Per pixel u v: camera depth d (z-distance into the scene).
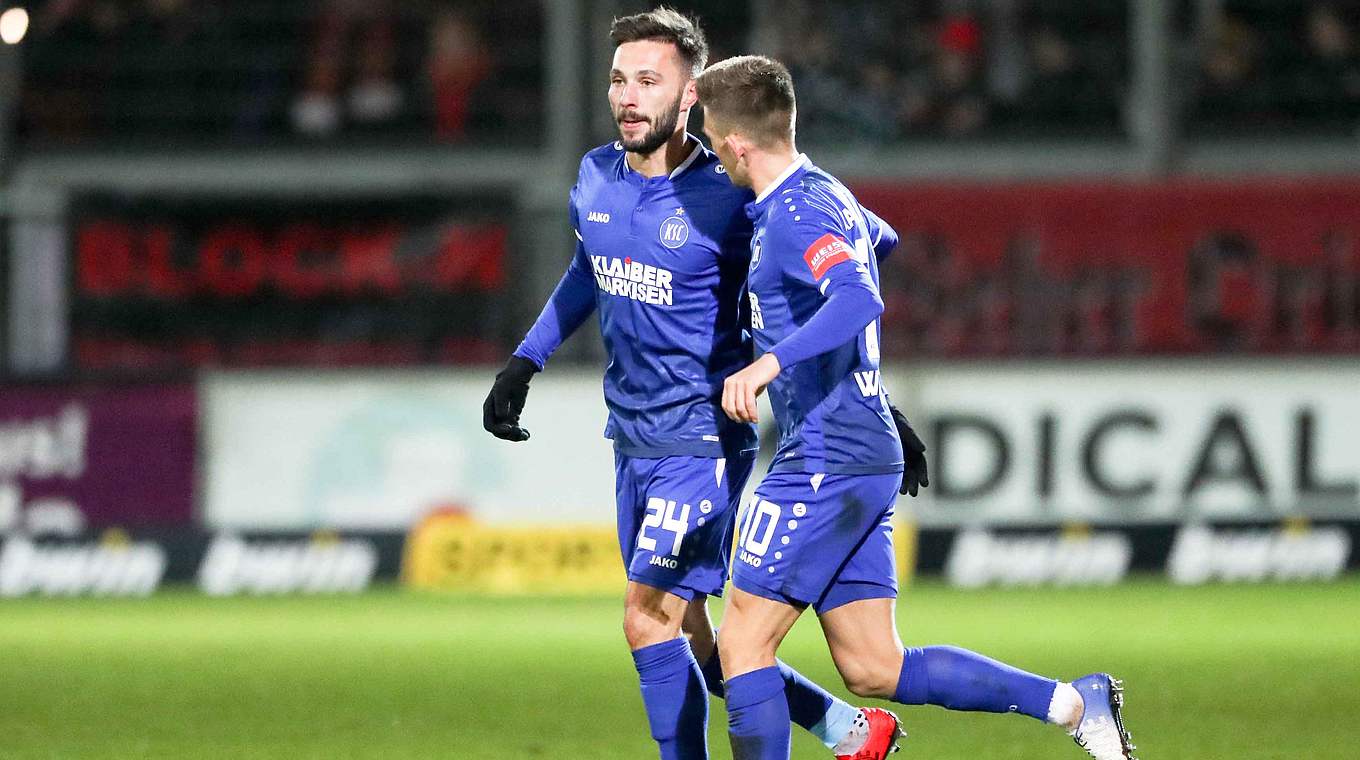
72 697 28.36
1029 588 45.97
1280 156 55.50
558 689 29.19
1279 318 50.59
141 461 48.53
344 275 54.66
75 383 48.62
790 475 17.58
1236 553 47.12
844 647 17.98
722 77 17.70
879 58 61.72
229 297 54.78
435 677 30.78
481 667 32.16
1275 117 59.75
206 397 48.56
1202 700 27.14
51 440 48.59
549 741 23.88
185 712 26.67
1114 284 50.84
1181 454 47.25
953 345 50.91
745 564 17.67
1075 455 47.34
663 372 19.00
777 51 61.66
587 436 47.84
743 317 19.28
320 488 48.34
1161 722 25.03
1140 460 47.34
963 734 24.33
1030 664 31.31
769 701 17.55
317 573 48.09
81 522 48.50
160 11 64.81
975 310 50.97
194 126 62.75
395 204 54.44
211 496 48.50
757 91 17.58
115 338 54.00
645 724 25.42
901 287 51.16
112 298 54.03
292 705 27.42
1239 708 26.34
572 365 47.94
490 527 47.91
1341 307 50.47
